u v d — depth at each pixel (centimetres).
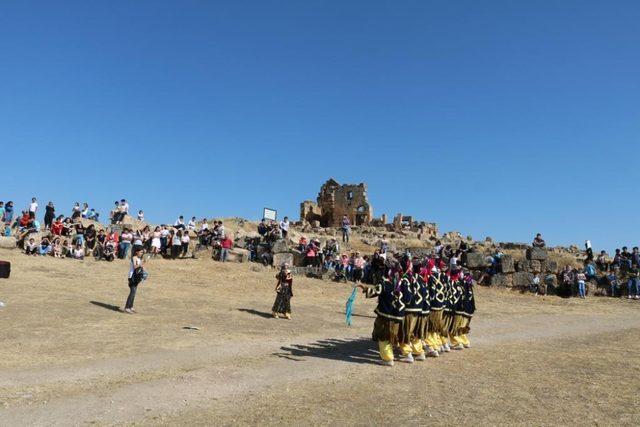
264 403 879
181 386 961
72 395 880
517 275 3228
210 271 2917
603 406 901
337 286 2923
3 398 845
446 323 1431
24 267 2484
